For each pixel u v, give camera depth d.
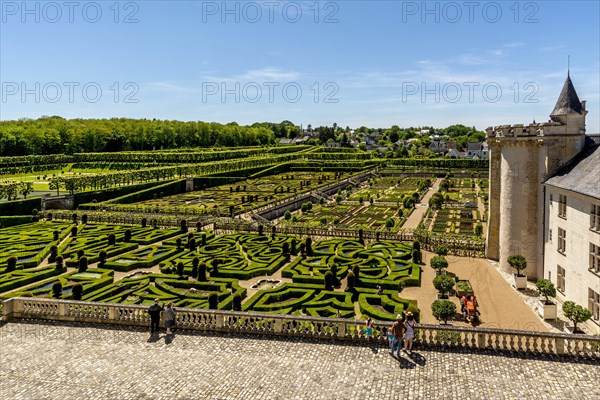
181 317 34.94
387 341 31.78
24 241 73.19
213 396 25.59
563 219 44.88
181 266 53.56
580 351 29.45
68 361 29.78
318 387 26.34
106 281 51.38
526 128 52.09
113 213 100.50
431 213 105.50
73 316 36.22
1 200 119.94
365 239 75.00
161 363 29.42
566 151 49.00
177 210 102.38
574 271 42.19
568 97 49.69
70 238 74.69
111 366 29.08
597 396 25.00
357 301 46.75
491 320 41.59
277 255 62.94
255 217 97.44
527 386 26.06
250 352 30.80
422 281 53.47
